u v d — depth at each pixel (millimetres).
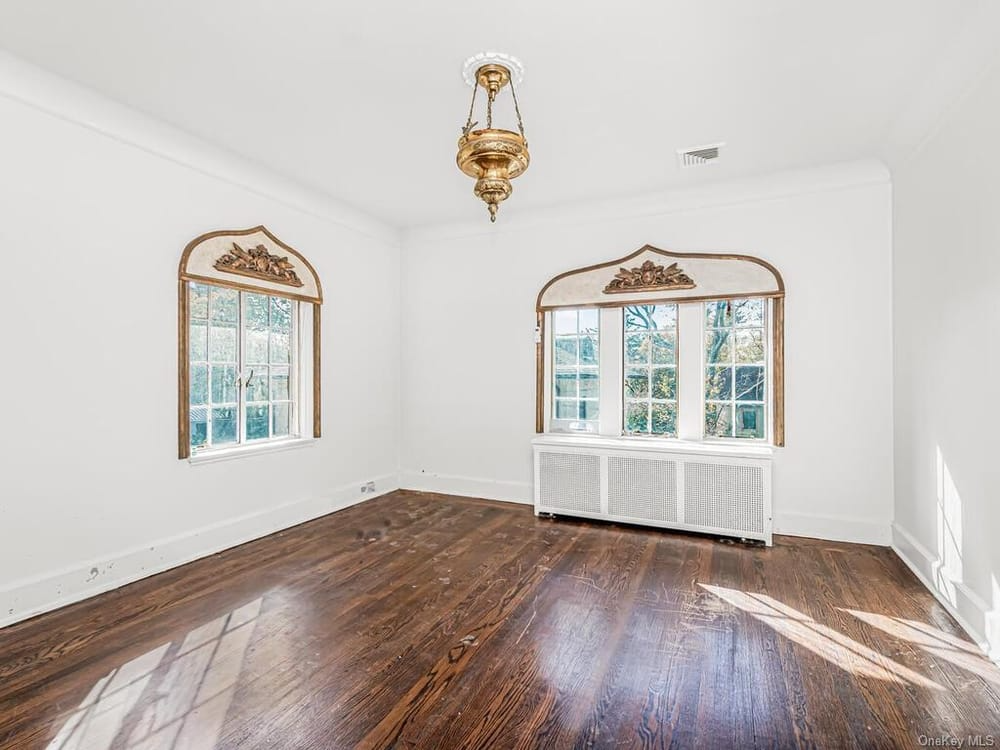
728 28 2209
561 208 4594
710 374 4191
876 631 2404
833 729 1745
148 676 2051
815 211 3762
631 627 2449
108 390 2900
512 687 1984
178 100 2844
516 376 4828
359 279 4801
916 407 3107
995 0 2010
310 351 4297
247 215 3711
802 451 3803
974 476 2383
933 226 2826
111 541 2910
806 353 3787
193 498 3357
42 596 2602
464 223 5023
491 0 2035
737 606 2668
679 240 4195
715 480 3805
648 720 1795
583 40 2297
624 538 3793
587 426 4613
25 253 2557
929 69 2504
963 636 2354
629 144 3359
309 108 2928
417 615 2572
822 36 2264
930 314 2875
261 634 2385
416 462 5289
